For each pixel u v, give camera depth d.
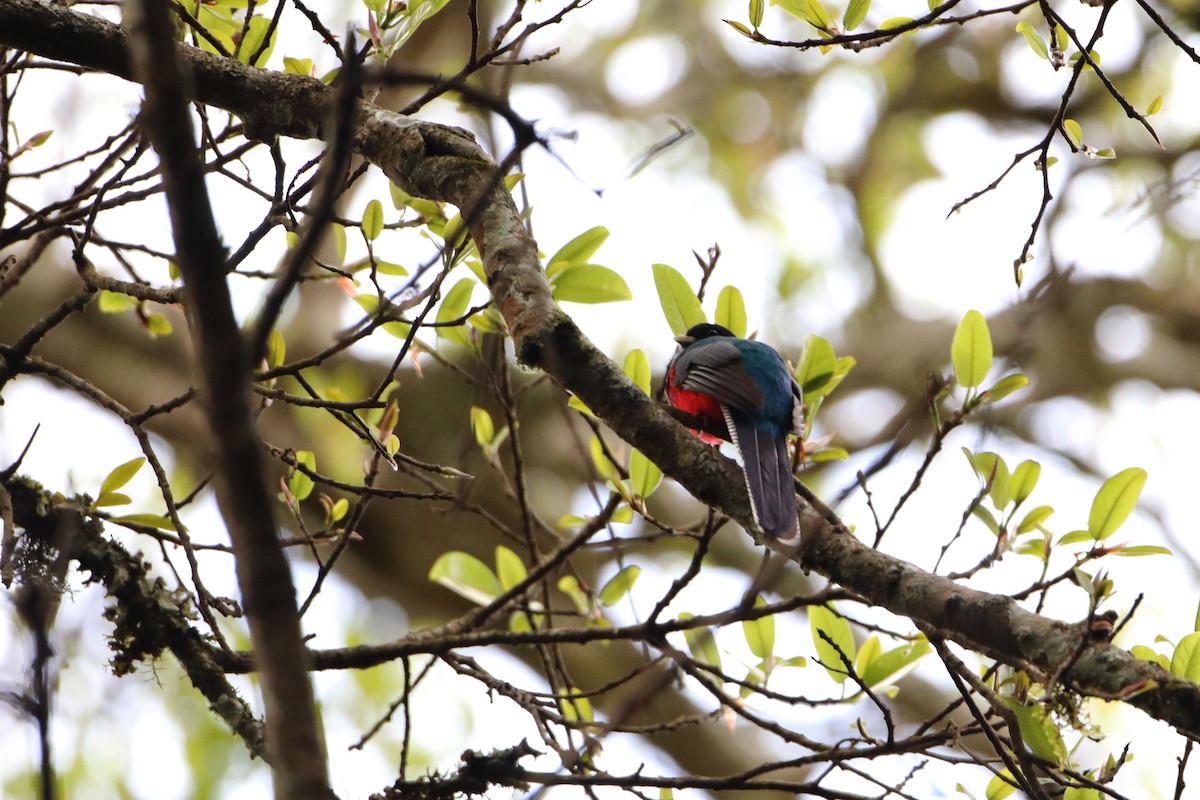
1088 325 22.98
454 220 8.52
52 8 8.84
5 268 10.38
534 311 7.76
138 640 9.59
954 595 7.27
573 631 9.90
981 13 8.92
